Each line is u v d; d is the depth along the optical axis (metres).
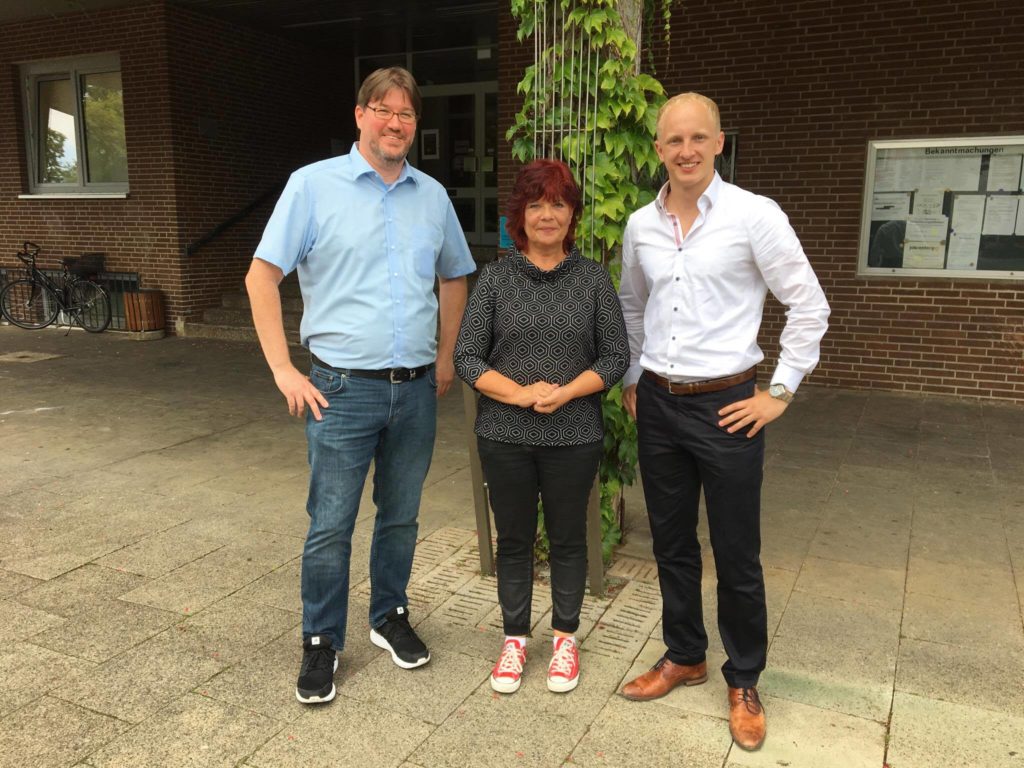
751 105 7.19
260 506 4.38
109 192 10.30
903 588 3.40
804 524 4.11
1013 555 3.73
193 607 3.24
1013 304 6.61
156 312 9.82
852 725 2.49
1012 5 6.27
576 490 2.57
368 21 10.25
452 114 12.27
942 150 6.70
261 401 6.81
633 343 2.66
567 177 2.46
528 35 3.29
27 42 10.22
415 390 2.68
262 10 9.68
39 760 2.32
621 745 2.41
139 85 9.57
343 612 2.71
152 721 2.50
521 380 2.51
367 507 4.34
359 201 2.51
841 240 7.08
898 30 6.63
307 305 2.62
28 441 5.62
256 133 10.69
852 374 7.21
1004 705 2.59
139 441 5.63
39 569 3.59
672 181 2.30
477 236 12.41
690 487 2.50
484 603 3.30
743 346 2.32
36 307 10.77
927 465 5.05
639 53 3.36
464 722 2.51
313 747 2.39
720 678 2.76
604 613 3.20
